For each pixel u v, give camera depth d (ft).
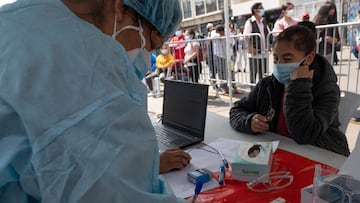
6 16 1.67
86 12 1.93
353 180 2.27
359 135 2.70
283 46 4.21
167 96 5.32
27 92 1.38
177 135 4.70
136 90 1.68
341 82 11.57
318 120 4.04
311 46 4.20
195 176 3.21
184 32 20.95
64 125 1.33
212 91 16.40
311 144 4.10
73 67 1.45
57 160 1.30
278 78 4.46
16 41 1.52
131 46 2.21
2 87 1.41
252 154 3.28
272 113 4.75
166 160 3.64
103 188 1.30
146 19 2.22
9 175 1.35
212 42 15.31
